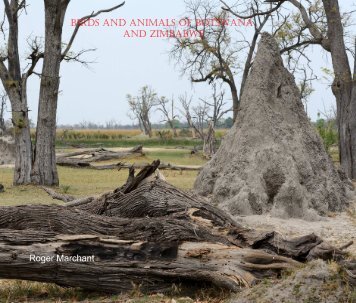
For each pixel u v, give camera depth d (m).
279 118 14.31
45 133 23.11
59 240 7.07
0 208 7.79
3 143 37.56
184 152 49.97
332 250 6.73
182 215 7.76
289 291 6.00
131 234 7.24
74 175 29.00
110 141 72.12
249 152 13.89
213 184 14.52
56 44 23.02
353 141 23.55
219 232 7.34
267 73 14.74
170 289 6.93
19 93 23.16
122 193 8.41
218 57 34.06
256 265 6.76
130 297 6.84
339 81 23.80
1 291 7.55
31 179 23.02
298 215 12.86
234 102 34.31
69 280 7.03
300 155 13.82
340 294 5.84
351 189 15.67
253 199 13.12
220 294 6.71
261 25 32.53
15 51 23.23
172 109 70.56
